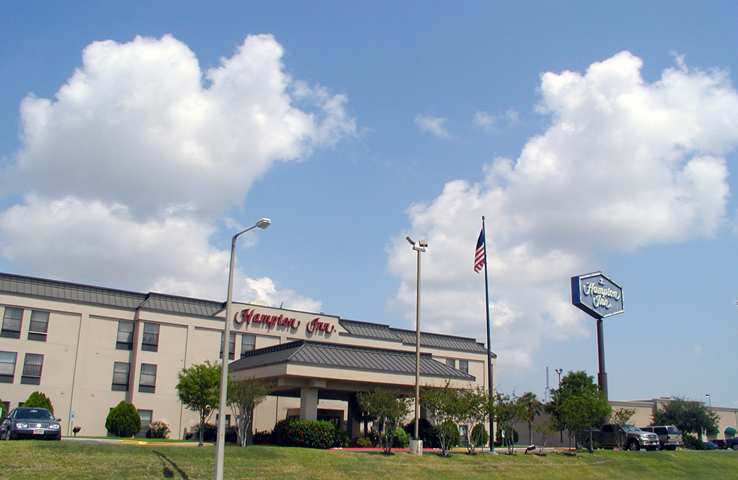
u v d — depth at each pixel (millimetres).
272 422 55625
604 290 58375
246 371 42969
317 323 60594
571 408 43844
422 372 42875
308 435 36531
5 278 50375
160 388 52812
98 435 50188
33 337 49375
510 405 39250
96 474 23859
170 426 52500
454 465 33906
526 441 72875
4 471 22828
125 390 52250
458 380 44312
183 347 54438
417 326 37031
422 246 38750
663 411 79875
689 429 76875
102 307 52500
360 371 40312
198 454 28375
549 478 35219
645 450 47688
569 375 61875
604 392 54406
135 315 53688
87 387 50719
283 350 43344
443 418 36844
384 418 35625
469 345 72750
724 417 84000
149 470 25156
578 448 45812
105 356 51969
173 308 55312
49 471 23453
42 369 49219
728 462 46719
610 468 39750
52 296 50781
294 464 29031
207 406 34562
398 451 36250
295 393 47406
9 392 47750
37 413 30844
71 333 50906
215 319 56125
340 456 31672
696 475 41844
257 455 29500
